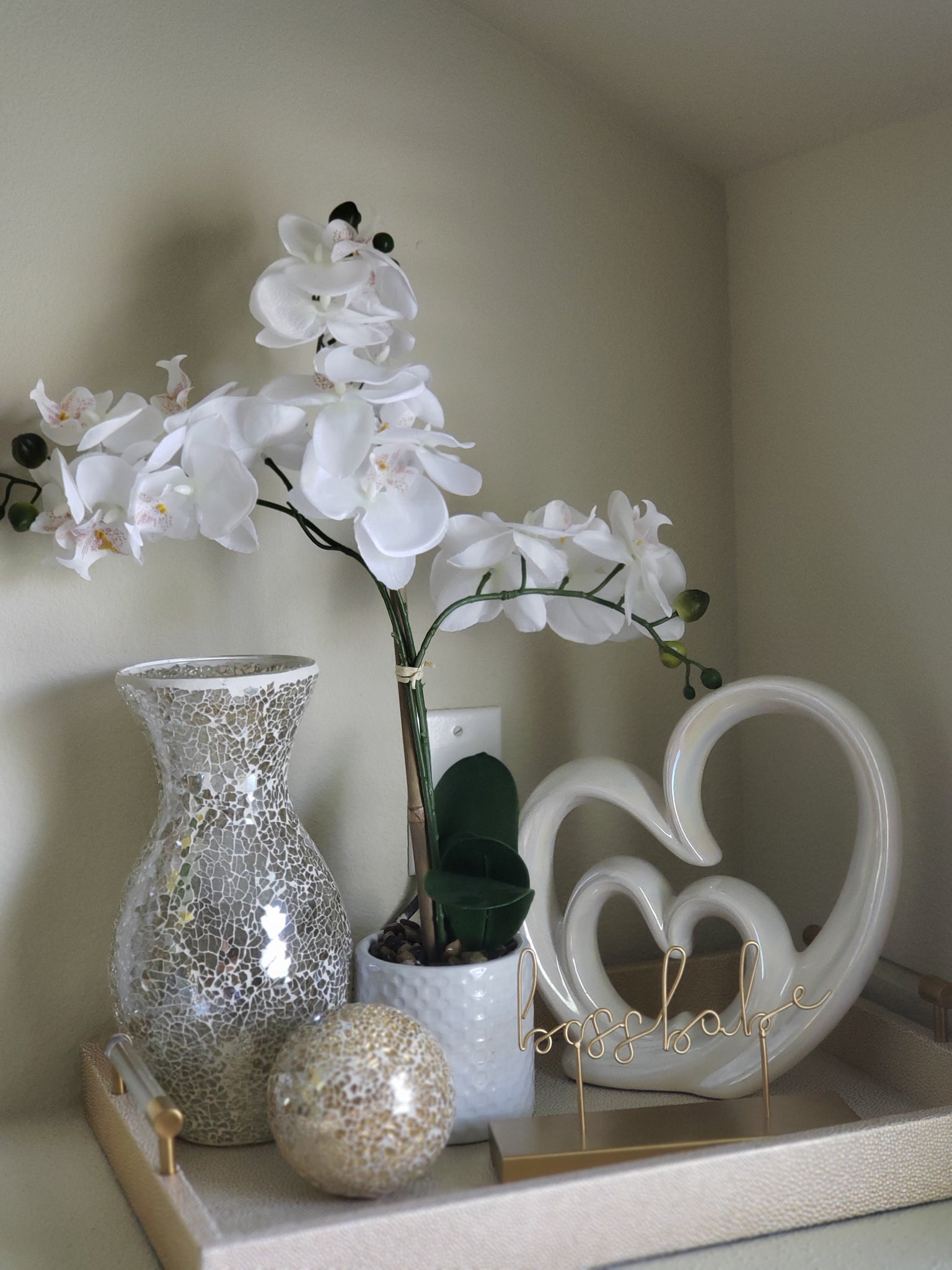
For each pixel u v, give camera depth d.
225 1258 0.53
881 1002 0.88
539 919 0.83
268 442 0.72
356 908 0.89
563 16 0.86
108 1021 0.82
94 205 0.80
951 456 0.78
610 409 0.96
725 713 0.81
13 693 0.79
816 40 0.77
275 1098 0.62
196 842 0.71
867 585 0.86
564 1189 0.59
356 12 0.87
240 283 0.84
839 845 0.91
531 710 0.94
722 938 1.01
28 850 0.80
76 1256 0.62
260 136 0.84
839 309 0.88
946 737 0.80
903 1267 0.59
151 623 0.82
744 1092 0.78
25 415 0.78
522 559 0.78
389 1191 0.62
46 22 0.79
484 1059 0.73
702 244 0.99
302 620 0.87
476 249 0.91
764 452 0.97
